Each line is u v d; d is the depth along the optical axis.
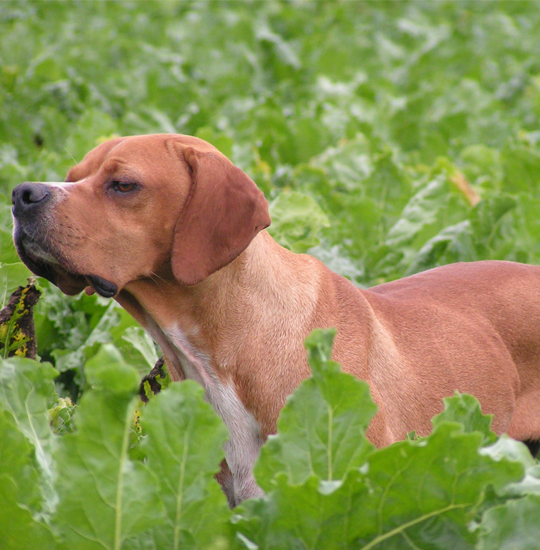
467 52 28.16
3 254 9.20
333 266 11.09
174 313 7.21
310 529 5.14
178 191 7.03
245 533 5.20
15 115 17.22
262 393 7.14
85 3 32.56
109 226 6.92
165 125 18.08
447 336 8.21
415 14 37.66
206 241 6.92
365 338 7.50
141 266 7.06
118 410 4.85
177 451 5.11
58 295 10.19
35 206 6.75
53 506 5.36
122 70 24.88
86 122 15.20
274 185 15.15
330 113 18.56
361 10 40.78
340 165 15.60
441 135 20.20
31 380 5.60
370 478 5.06
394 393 7.66
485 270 8.98
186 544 5.16
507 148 15.86
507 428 8.56
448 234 11.37
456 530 5.13
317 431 5.32
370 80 26.77
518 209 11.35
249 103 21.03
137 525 5.02
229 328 7.16
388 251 11.55
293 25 33.00
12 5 29.77
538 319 8.74
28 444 5.25
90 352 9.44
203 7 33.38
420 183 13.21
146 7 34.78
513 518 5.05
